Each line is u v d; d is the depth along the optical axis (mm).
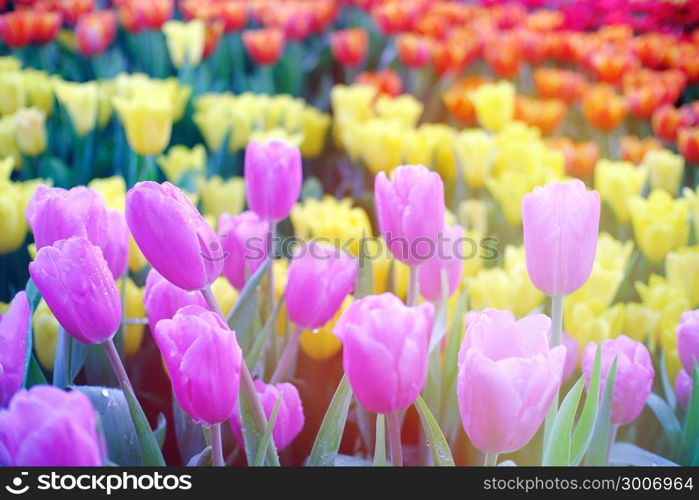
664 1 2660
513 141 1649
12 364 880
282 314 1089
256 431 896
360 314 844
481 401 826
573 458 914
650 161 1596
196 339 838
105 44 2338
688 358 997
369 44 2977
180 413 1004
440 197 947
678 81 2111
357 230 1154
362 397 851
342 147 2047
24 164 1649
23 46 2305
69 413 761
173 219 863
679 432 1025
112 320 883
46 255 866
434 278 1005
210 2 2684
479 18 2803
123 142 1814
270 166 1019
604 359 968
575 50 2420
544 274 905
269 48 2371
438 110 2430
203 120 1835
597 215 900
